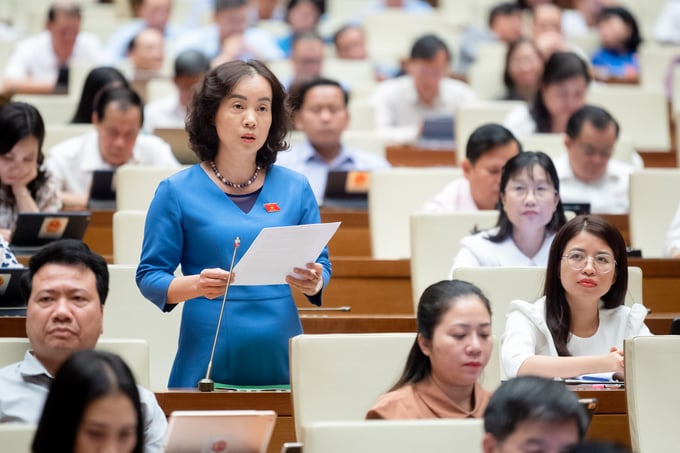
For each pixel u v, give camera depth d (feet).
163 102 47.67
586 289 25.30
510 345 25.39
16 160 32.19
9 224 32.53
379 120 52.85
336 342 23.00
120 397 16.89
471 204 34.68
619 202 38.29
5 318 26.86
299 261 22.95
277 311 24.22
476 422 19.07
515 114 45.50
